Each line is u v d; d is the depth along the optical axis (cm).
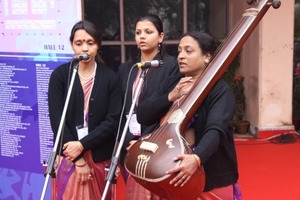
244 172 434
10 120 317
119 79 274
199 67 214
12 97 313
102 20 567
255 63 549
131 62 283
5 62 309
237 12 571
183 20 584
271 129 546
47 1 286
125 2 569
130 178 251
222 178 215
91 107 260
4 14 301
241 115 583
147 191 242
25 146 316
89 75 262
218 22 597
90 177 263
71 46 273
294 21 561
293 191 387
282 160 468
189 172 185
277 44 534
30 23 295
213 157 211
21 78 306
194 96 200
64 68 264
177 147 191
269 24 528
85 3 558
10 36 303
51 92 261
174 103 213
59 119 256
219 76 200
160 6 579
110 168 217
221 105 203
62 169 262
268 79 539
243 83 588
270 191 388
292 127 549
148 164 192
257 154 489
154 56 269
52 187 269
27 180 320
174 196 192
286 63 539
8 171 326
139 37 266
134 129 263
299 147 511
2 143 324
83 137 256
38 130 309
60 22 286
